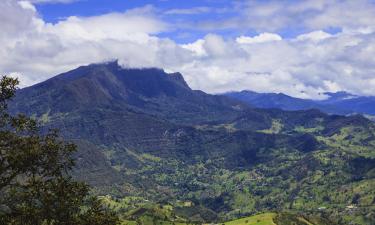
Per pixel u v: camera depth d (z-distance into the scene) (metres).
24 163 44.94
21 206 44.03
